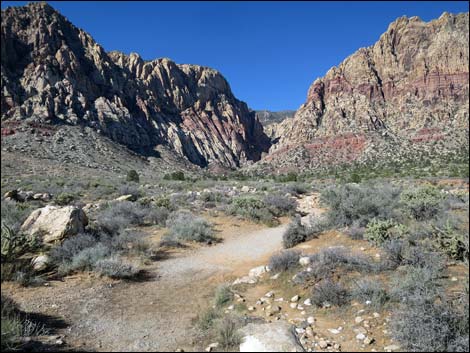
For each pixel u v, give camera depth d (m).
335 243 10.71
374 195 17.08
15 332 5.12
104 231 13.03
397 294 6.25
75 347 5.21
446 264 7.55
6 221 12.57
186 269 10.03
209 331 5.75
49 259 9.38
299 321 6.04
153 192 32.16
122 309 6.91
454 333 4.84
